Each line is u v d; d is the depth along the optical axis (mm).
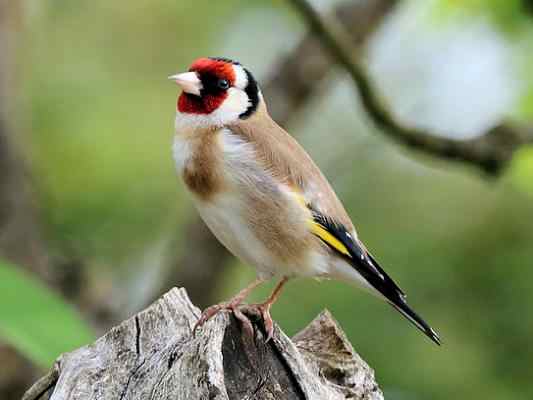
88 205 13023
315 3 10195
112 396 5824
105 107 13914
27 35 12398
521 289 12031
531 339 11711
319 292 11938
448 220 12953
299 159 7734
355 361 6332
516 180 12055
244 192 7504
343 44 10305
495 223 12797
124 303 12172
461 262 12383
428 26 12875
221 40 15023
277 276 7773
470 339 11773
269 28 15031
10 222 11453
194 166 7637
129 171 13273
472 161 11039
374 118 10750
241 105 7871
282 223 7523
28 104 13102
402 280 12258
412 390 11281
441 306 12070
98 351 6090
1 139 11570
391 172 13562
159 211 13250
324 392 5887
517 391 11453
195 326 5938
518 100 12648
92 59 14523
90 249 12898
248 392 5754
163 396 5551
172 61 14797
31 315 6352
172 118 14164
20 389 10688
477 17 12352
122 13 14930
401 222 13055
